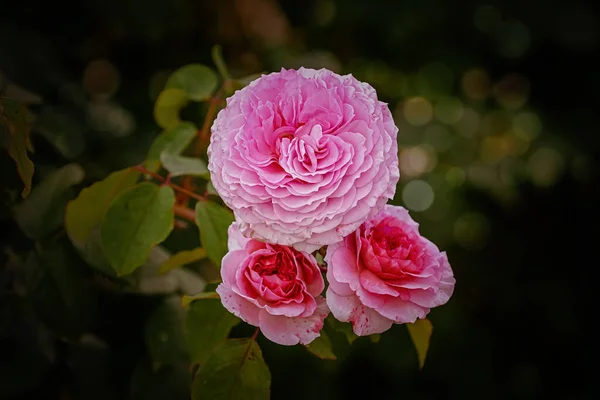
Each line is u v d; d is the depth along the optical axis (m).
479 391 1.14
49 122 0.68
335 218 0.49
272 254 0.51
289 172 0.49
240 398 0.54
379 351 1.03
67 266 0.60
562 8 1.15
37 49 0.86
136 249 0.56
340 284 0.50
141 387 0.62
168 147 0.62
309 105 0.51
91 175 0.70
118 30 1.02
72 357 0.64
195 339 0.57
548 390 1.20
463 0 1.16
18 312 0.62
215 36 1.18
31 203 0.61
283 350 0.93
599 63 1.20
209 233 0.56
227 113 0.52
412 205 1.19
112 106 0.94
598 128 1.20
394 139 0.51
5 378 0.61
